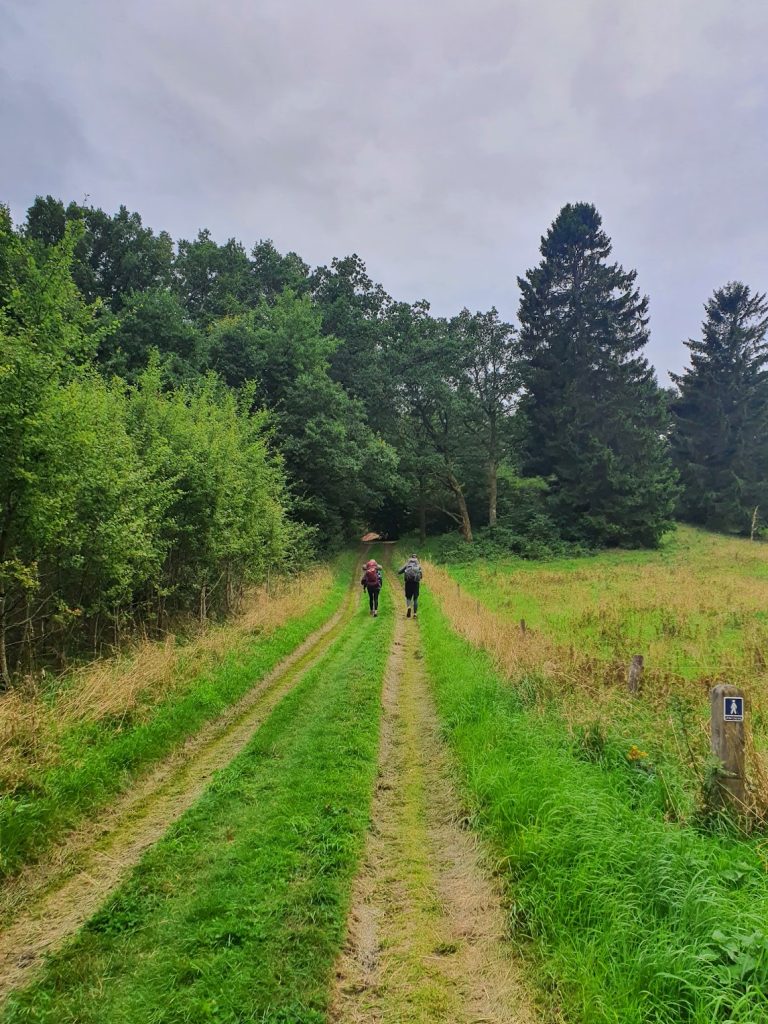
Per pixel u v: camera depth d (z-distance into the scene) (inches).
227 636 454.0
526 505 1781.5
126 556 360.5
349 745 260.8
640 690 282.5
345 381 1553.9
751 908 123.0
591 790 183.9
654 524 1497.3
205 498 494.3
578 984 121.7
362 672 392.5
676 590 716.0
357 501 1396.4
